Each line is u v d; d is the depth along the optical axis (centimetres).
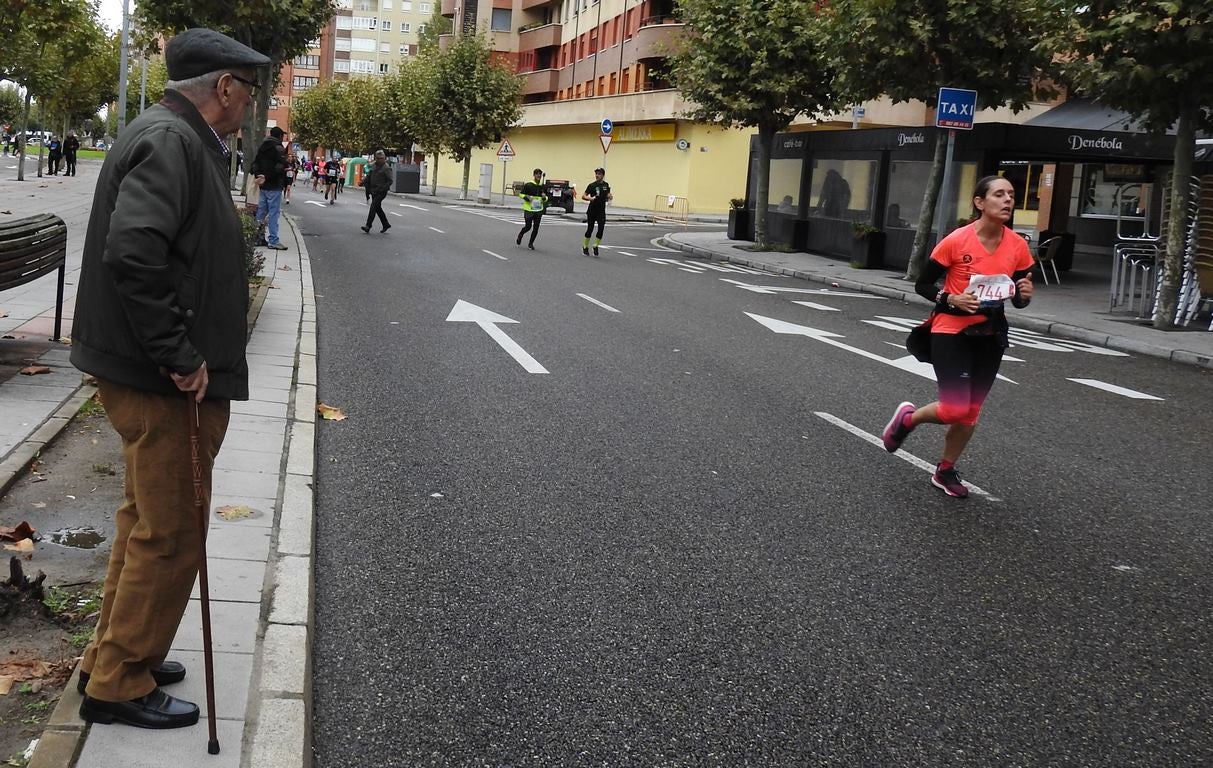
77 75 4762
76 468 559
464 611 437
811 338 1261
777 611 455
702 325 1312
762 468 677
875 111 4656
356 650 395
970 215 2066
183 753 297
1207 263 1539
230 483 546
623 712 362
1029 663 420
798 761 339
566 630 425
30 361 777
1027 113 4162
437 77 5266
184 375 289
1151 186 2823
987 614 466
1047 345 1371
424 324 1175
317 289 1423
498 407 801
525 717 355
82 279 299
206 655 298
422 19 14575
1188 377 1172
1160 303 1498
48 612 387
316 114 9506
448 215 3744
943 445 768
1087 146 2062
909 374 1042
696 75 2666
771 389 931
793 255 2628
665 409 827
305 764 308
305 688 344
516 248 2397
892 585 493
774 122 2675
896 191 2277
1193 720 380
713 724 358
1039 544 564
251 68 309
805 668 404
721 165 4853
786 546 537
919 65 1933
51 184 3653
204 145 302
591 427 756
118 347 293
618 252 2534
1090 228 3088
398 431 713
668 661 403
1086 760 349
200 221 296
